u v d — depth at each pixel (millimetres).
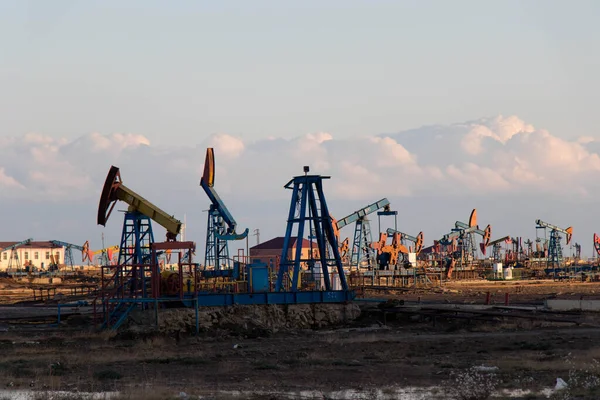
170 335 101875
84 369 73438
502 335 95938
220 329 105062
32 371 71250
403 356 80625
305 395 58438
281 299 116438
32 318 121938
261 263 124250
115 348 90375
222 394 58375
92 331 103875
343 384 63875
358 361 76812
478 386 58781
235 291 120625
